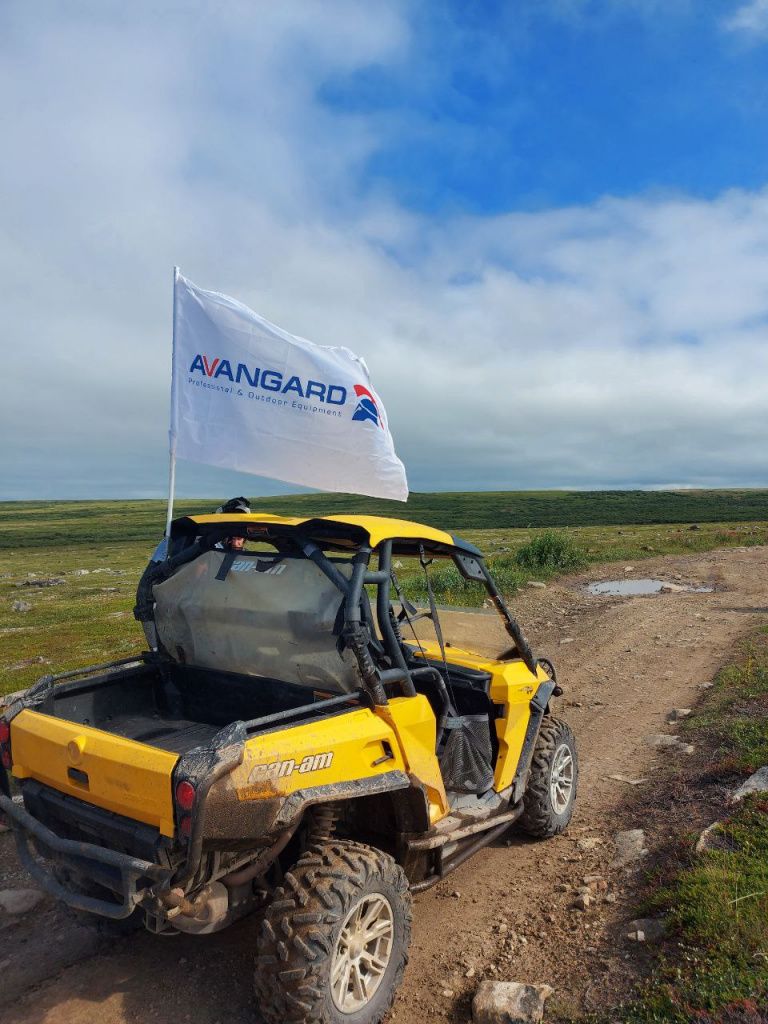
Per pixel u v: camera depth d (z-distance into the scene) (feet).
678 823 17.54
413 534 14.01
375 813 13.92
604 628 45.37
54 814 12.19
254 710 14.78
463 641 18.29
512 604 55.47
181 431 18.03
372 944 11.76
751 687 28.30
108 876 11.14
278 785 10.69
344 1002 10.93
